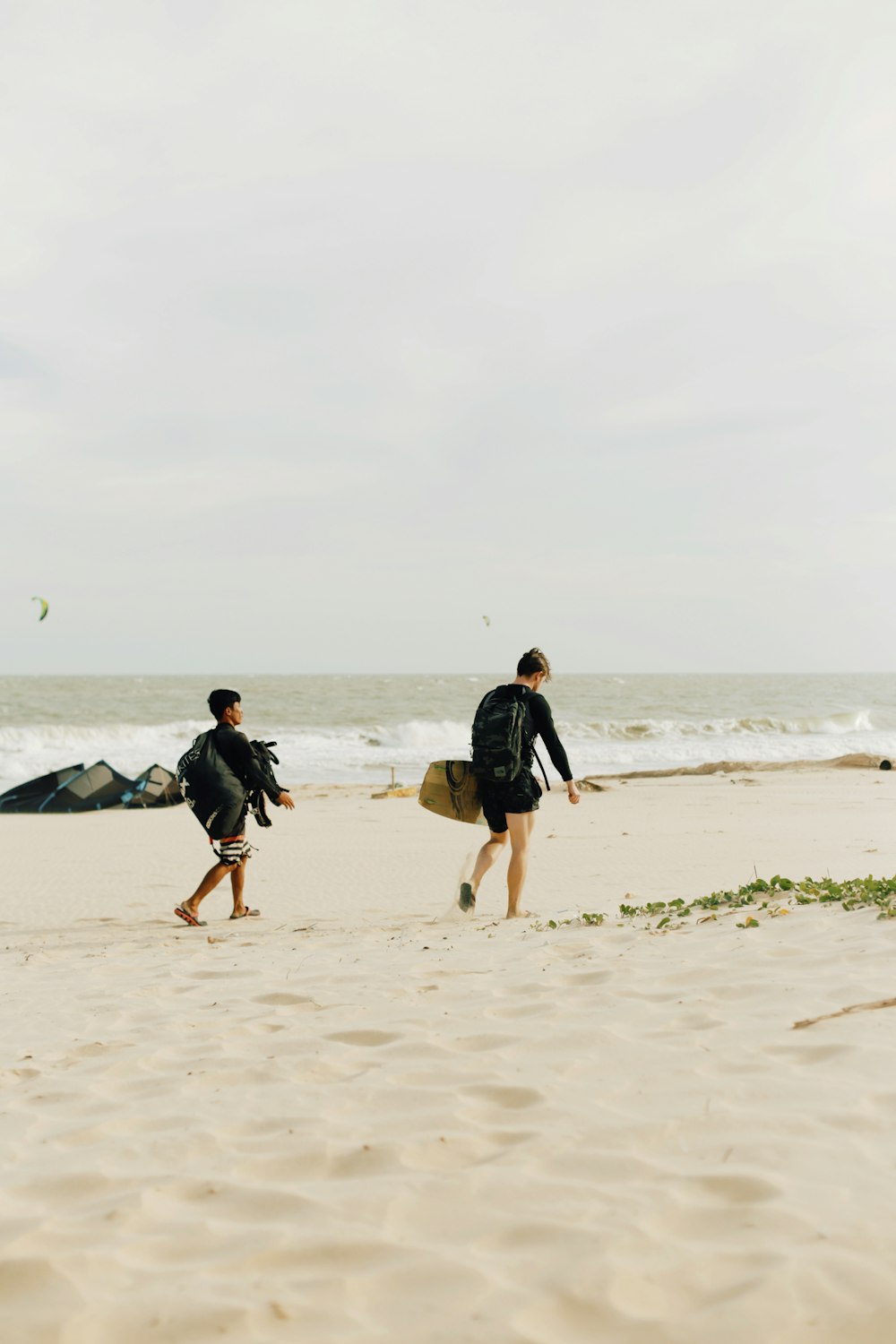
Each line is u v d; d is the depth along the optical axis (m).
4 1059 4.06
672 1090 3.09
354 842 14.09
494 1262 2.13
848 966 4.44
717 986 4.34
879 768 25.61
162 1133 3.04
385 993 4.82
